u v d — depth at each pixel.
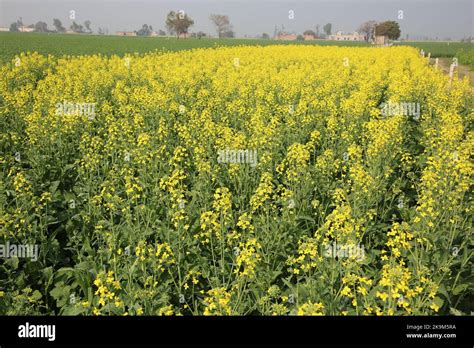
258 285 5.87
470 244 6.90
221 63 30.27
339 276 5.76
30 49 40.53
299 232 7.25
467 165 8.20
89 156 9.42
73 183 9.62
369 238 7.35
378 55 35.16
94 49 44.06
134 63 26.06
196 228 6.97
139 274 5.99
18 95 15.50
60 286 6.10
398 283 4.79
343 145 11.37
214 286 6.03
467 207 7.63
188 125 12.81
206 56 33.03
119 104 16.08
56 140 11.02
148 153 9.54
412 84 18.97
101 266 6.24
